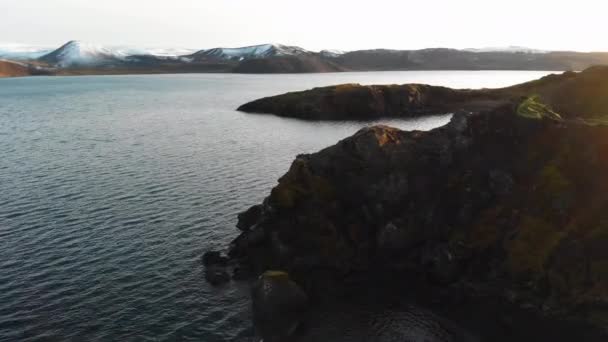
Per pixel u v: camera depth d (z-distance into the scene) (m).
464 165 53.16
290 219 50.62
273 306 39.59
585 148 48.62
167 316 39.19
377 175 52.97
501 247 45.00
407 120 148.50
